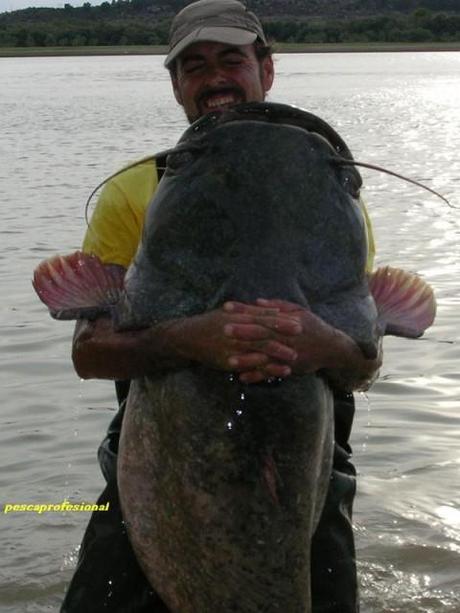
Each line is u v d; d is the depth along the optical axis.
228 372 2.76
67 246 10.89
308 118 2.88
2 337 7.79
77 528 4.96
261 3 103.81
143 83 48.44
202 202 2.78
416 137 23.67
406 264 10.02
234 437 2.77
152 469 2.96
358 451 5.78
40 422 6.20
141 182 3.54
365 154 20.12
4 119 30.20
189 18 3.79
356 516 5.00
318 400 2.78
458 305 8.52
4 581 4.50
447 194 14.62
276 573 2.82
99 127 26.77
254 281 2.73
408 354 7.42
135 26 95.19
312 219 2.79
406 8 112.75
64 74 58.28
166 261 2.83
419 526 4.91
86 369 3.00
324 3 107.19
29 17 102.38
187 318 2.75
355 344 2.79
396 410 6.37
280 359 2.67
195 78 3.82
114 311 2.96
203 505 2.83
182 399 2.82
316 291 2.78
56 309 2.96
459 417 6.26
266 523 2.79
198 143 2.84
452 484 5.36
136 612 3.38
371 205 13.72
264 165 2.77
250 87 3.84
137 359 2.86
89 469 5.57
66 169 17.95
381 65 65.00
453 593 4.35
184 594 2.98
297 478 2.77
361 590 4.37
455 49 88.38
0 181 16.53
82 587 3.40
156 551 3.02
